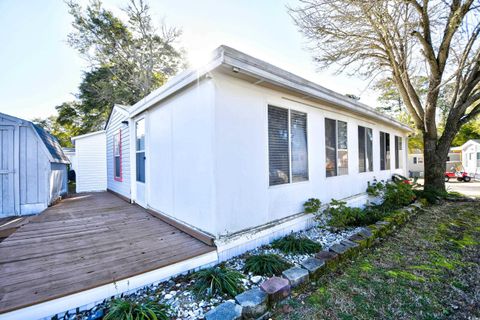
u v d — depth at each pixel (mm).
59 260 2428
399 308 1963
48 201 5320
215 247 2826
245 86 3311
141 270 2213
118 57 15555
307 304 2025
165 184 4281
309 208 4148
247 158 3328
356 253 3043
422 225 4508
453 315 1864
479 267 2711
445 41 6418
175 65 17109
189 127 3486
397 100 19203
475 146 17844
